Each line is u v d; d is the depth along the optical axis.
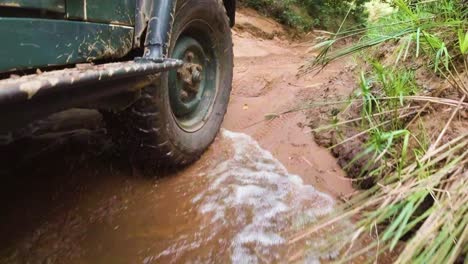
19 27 1.09
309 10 11.72
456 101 1.64
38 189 1.90
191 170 2.24
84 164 2.13
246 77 4.03
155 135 1.86
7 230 1.62
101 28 1.50
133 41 1.76
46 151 2.21
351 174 2.10
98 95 1.36
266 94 3.54
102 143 2.32
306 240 1.63
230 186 2.07
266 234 1.69
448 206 1.16
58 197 1.87
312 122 2.74
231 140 2.65
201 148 2.32
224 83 2.66
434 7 2.27
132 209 1.85
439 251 1.03
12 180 1.94
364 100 1.94
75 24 1.34
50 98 1.10
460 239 1.04
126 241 1.63
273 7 9.98
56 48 1.25
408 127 1.89
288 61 5.37
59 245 1.57
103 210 1.82
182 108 2.21
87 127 2.50
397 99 1.91
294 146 2.52
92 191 1.94
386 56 2.83
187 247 1.61
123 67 1.35
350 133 2.32
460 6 2.15
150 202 1.91
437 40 1.73
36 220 1.70
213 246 1.62
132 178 2.07
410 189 1.28
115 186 2.00
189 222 1.77
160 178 2.12
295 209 1.88
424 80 2.18
